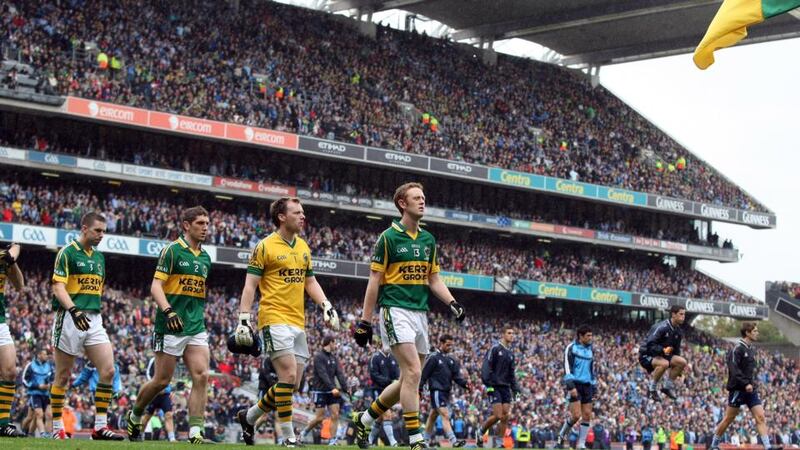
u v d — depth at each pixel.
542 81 73.19
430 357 23.80
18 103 46.50
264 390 21.47
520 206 66.62
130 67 51.75
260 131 53.91
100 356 15.84
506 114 68.19
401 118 61.88
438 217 61.47
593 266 68.75
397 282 12.94
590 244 69.38
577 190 66.00
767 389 64.50
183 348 14.85
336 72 61.47
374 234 60.59
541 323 65.12
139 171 50.84
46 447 11.97
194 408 14.86
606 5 65.19
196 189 53.09
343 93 60.47
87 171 49.28
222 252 52.28
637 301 67.81
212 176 53.31
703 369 63.88
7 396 15.30
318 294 13.88
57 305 15.73
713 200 73.94
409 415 12.73
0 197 46.41
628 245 69.44
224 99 54.22
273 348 13.52
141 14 54.62
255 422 14.91
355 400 39.00
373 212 58.91
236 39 58.12
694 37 70.69
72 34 51.16
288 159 57.69
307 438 35.81
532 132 68.38
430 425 24.14
